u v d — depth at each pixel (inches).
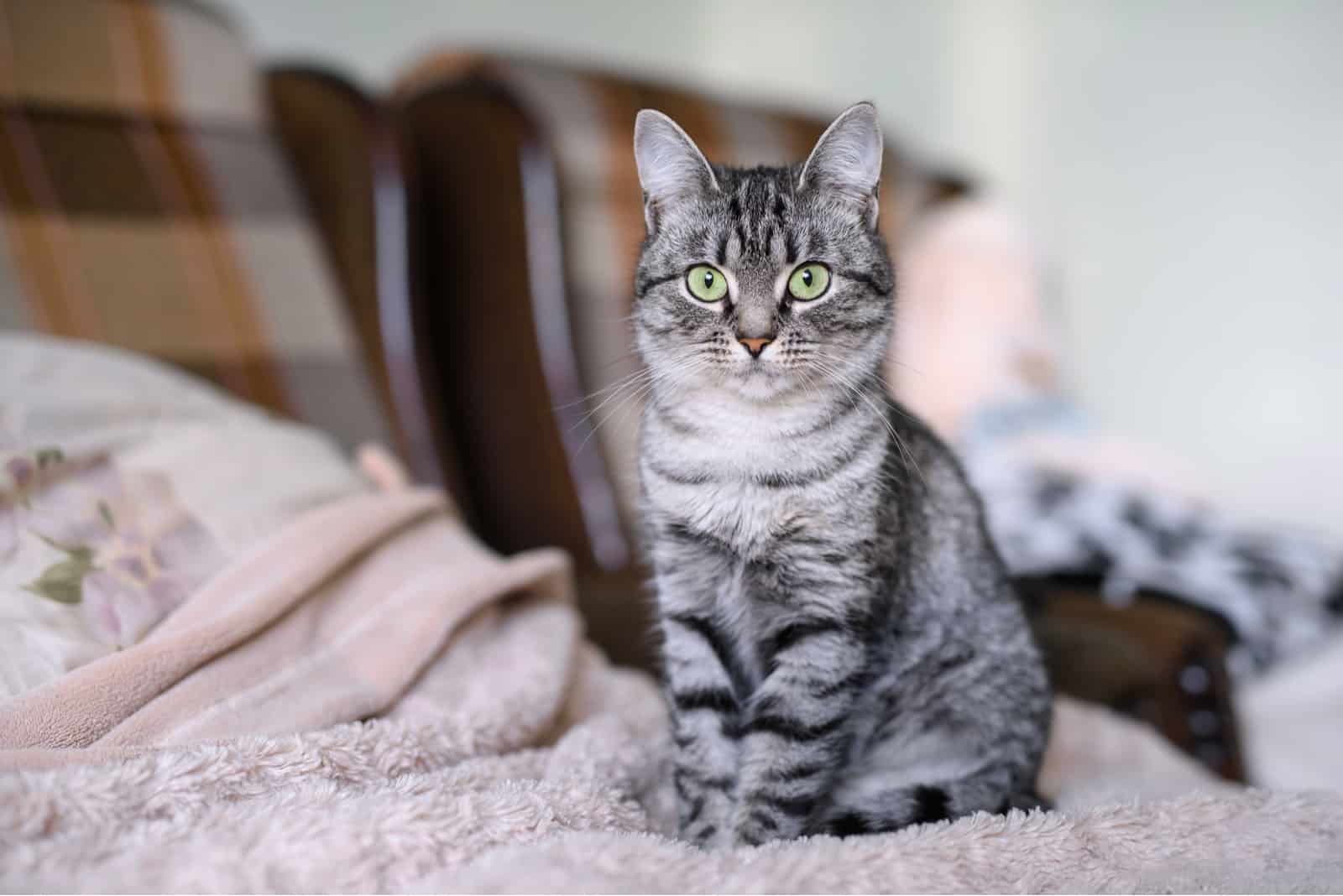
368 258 86.8
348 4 112.6
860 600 50.1
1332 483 130.0
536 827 39.5
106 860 32.7
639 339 56.9
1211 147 132.0
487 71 98.3
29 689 41.0
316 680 47.1
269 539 51.7
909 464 53.8
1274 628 85.9
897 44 143.1
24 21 72.8
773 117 115.7
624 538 92.4
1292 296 130.5
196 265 76.5
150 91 77.9
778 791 48.4
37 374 54.3
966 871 38.1
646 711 58.1
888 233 121.2
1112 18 134.4
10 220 69.4
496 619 57.9
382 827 35.9
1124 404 139.6
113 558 47.2
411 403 86.2
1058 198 139.8
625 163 100.7
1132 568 87.7
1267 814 45.0
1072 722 66.7
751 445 51.6
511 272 92.8
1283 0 126.9
